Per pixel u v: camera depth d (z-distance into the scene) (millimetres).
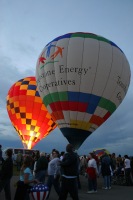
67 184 7180
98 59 17766
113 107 18578
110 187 14516
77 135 17891
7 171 8562
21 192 6867
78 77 17531
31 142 28312
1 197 10008
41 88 19234
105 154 14820
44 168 10125
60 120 18219
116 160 19453
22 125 28031
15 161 27453
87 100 17562
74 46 18125
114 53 18500
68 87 17688
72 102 17625
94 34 19344
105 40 19000
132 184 16375
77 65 17625
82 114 17656
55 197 10789
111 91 18062
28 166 7012
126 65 19172
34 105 27844
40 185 6898
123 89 18891
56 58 18188
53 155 10328
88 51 17875
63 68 17844
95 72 17594
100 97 17750
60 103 17953
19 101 28016
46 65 18672
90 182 12484
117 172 17609
